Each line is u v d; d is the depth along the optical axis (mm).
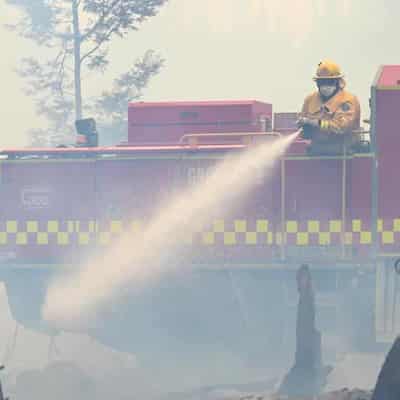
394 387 21109
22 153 39125
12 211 39188
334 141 37281
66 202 38969
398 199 36562
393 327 36438
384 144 36594
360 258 36969
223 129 39750
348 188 37188
